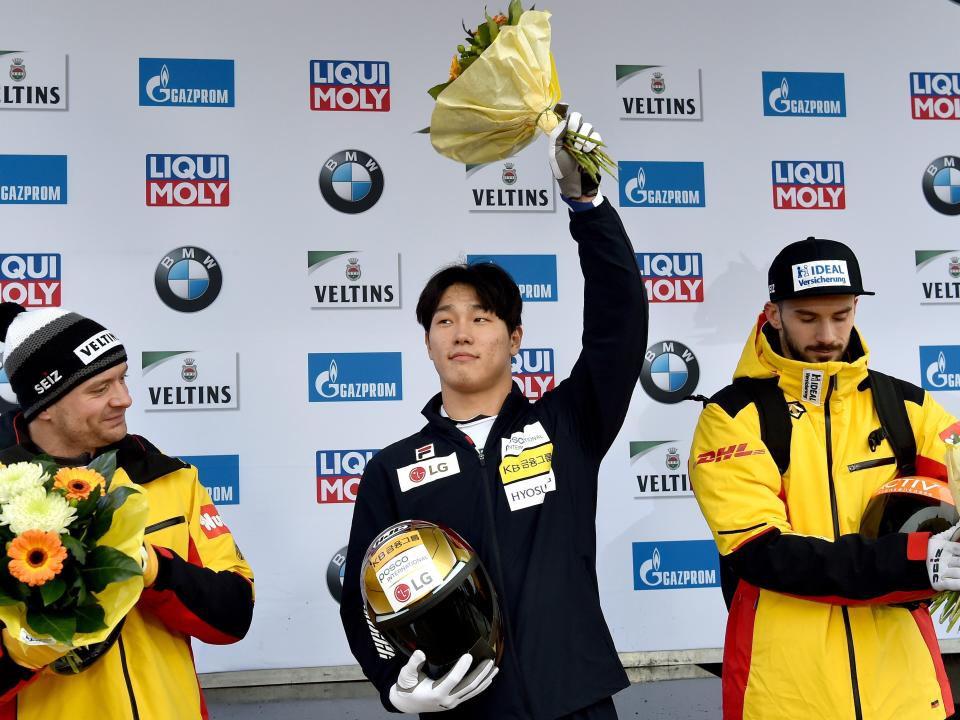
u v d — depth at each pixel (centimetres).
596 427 192
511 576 176
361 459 284
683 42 302
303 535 280
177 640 188
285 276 284
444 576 161
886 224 304
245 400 280
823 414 201
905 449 198
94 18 282
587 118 297
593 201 182
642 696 279
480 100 170
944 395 301
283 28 289
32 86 279
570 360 294
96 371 182
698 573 291
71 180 279
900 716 186
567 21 298
